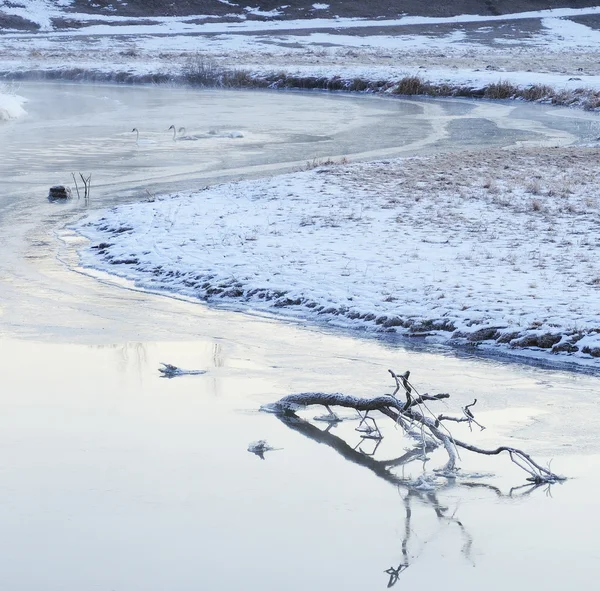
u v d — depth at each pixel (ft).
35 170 96.07
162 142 119.14
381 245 56.95
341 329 42.88
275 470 26.18
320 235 60.23
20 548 21.09
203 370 36.24
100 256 58.08
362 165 92.89
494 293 45.32
